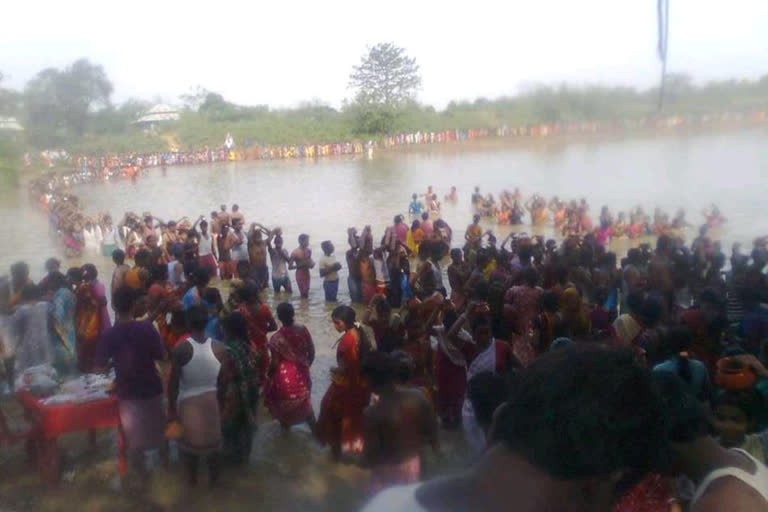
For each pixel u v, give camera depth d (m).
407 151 64.00
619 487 1.62
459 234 24.42
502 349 6.52
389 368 4.93
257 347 8.14
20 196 41.00
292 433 7.89
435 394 7.85
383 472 4.96
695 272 11.11
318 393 9.17
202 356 6.43
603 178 25.64
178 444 6.50
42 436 6.67
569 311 7.55
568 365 1.54
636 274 10.65
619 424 1.48
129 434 6.67
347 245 21.89
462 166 44.06
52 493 6.57
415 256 19.64
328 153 70.00
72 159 56.78
